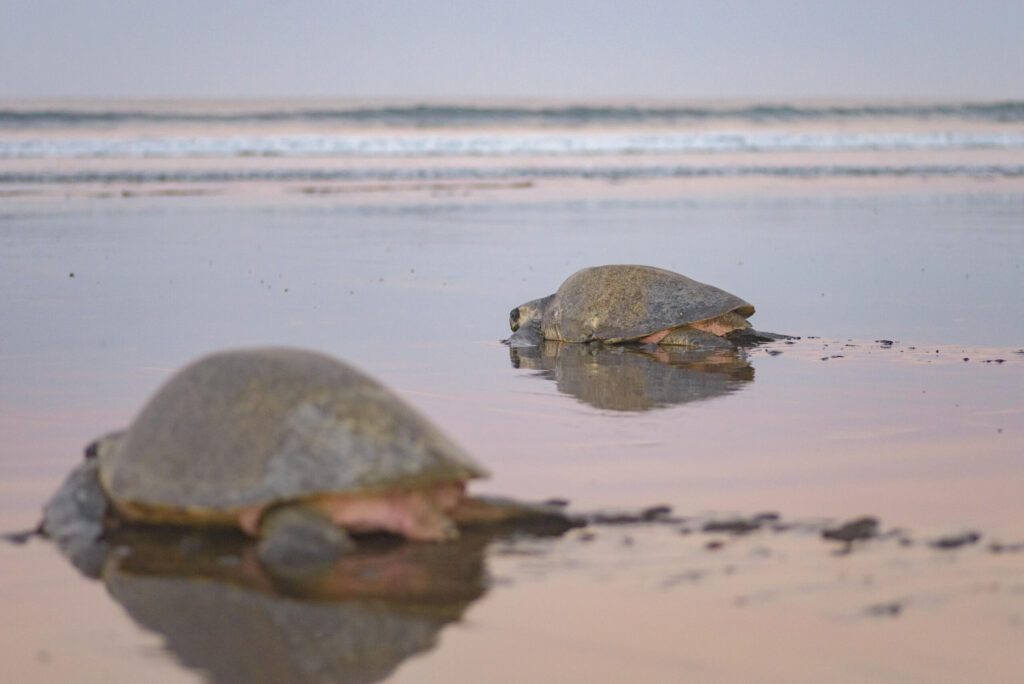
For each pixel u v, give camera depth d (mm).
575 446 7676
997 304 13945
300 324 12406
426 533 5629
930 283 15570
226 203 25062
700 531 5863
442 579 5270
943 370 10242
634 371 10430
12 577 5359
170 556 5621
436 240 19953
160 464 5598
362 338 11734
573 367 10617
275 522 5488
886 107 53594
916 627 4711
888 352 11148
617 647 4598
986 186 29922
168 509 5574
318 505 5586
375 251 18594
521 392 9445
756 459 7332
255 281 15453
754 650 4547
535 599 5051
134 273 15914
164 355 10617
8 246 18234
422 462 5488
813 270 16766
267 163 34375
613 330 11891
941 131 48719
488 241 19922
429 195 27281
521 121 48031
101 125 42594
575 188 29234
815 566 5359
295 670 4477
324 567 5402
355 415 5574
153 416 5801
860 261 17609
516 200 26422
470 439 7832
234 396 5676
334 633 4785
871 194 28000
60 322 12258
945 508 6266
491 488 6660
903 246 19250
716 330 12023
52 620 4918
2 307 13133
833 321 12961
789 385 9711
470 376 10086
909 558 5445
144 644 4695
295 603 5070
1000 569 5301
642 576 5270
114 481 5668
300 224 21859
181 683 4363
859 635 4656
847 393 9359
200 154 36688
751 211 24500
